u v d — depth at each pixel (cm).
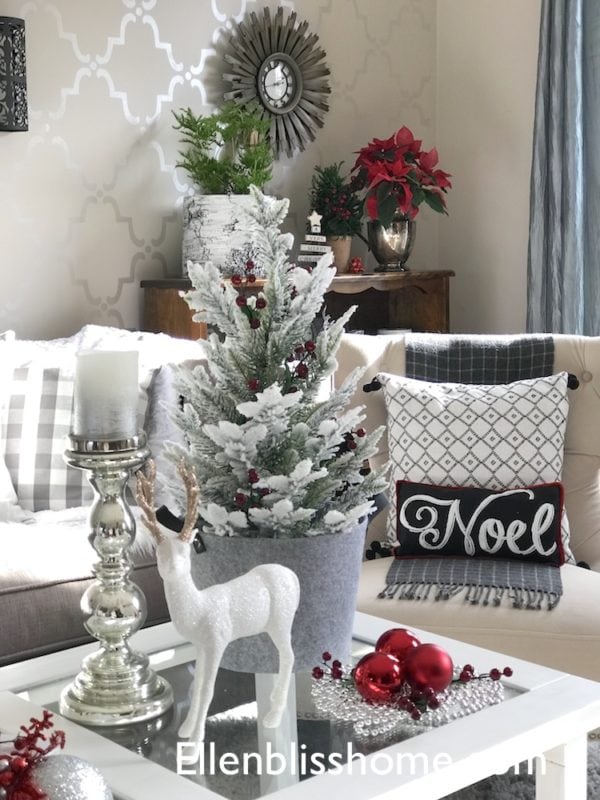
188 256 321
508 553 226
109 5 322
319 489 144
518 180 393
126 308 333
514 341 260
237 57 352
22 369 256
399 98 405
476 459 236
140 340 274
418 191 357
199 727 131
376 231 366
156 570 218
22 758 110
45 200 313
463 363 259
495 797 189
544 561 225
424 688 139
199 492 140
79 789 111
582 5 354
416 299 388
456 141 412
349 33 388
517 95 391
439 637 167
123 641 146
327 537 141
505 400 241
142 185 334
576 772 142
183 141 329
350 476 148
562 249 359
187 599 130
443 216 416
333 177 361
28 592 201
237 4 353
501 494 229
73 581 207
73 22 314
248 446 138
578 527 242
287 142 367
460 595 205
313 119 374
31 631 200
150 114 334
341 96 387
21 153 307
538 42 379
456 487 232
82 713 139
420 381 254
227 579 143
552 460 236
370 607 204
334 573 143
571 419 249
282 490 138
